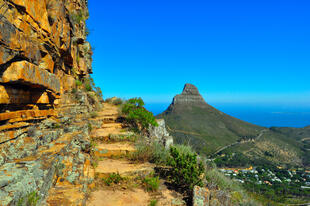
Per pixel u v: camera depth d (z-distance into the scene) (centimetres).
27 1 358
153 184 521
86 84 1298
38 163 338
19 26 330
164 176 612
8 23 288
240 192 675
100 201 434
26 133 391
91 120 967
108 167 591
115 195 470
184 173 552
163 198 482
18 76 317
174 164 580
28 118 398
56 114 586
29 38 369
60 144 474
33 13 388
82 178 413
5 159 305
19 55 331
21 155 340
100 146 737
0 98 298
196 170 556
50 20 495
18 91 362
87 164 532
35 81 386
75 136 591
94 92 1477
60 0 557
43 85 435
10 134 328
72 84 859
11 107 345
